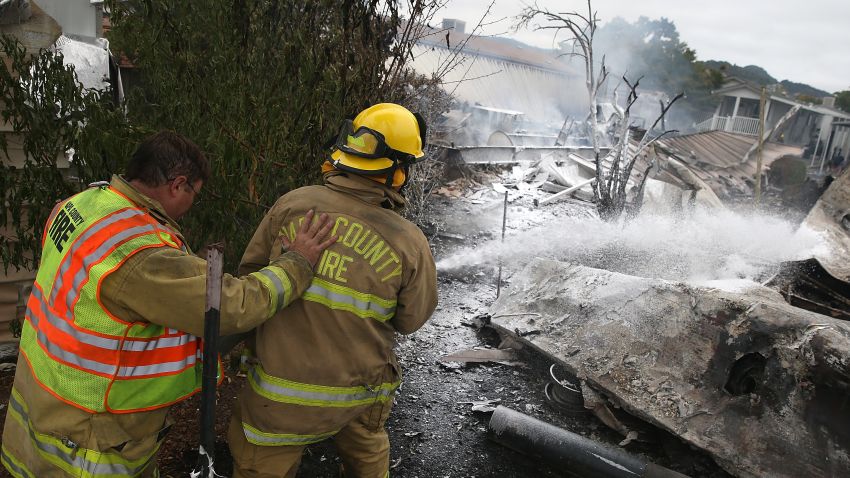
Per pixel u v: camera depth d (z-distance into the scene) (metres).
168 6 2.70
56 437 1.54
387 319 1.89
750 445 2.60
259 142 2.82
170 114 2.78
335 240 1.79
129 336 1.53
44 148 2.80
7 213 3.11
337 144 1.95
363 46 3.12
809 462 2.45
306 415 1.80
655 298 3.32
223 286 1.54
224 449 2.74
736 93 37.31
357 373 1.83
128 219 1.54
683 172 8.84
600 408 3.15
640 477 2.53
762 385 2.66
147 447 1.65
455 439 3.04
